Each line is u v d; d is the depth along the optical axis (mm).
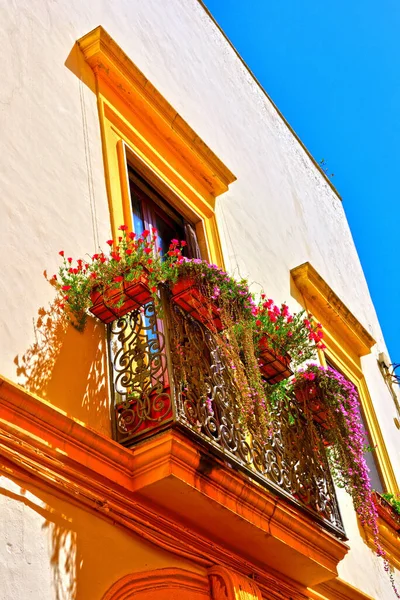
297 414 8156
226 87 12266
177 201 9484
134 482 6168
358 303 14633
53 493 5602
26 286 6363
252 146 12383
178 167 9695
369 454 12219
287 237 12266
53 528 5473
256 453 7227
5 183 6684
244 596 6719
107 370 6734
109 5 9711
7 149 6898
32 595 5102
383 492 12000
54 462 5625
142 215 8914
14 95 7301
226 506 6574
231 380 7008
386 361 14789
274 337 7922
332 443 8562
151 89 9375
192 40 11680
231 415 6902
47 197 7078
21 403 5535
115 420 6465
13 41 7648
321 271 13172
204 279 7129
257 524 6918
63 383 6250
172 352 6602
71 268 6820
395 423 13766
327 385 8625
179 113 10203
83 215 7426
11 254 6379
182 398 6445
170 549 6355
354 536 10109
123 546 5980
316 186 14812
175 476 6105
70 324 6609
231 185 11039
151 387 6496
